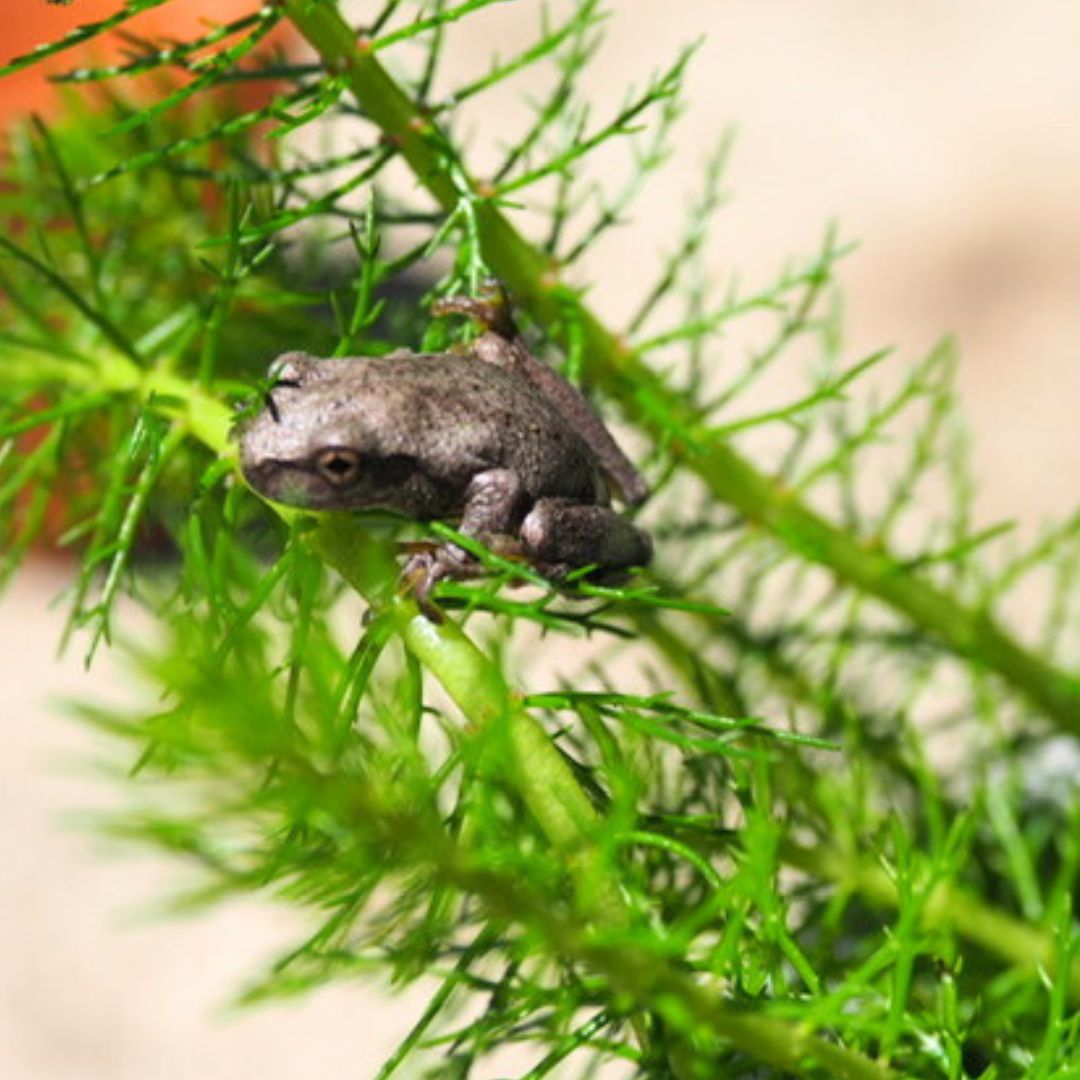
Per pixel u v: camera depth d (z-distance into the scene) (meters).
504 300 0.31
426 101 0.31
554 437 0.30
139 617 0.47
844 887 0.31
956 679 0.38
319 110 0.30
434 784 0.27
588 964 0.28
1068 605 0.36
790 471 0.34
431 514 0.30
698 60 0.79
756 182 0.74
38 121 0.31
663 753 0.30
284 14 0.30
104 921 0.54
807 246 0.71
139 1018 0.52
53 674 0.58
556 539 0.30
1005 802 0.32
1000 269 0.71
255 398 0.30
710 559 0.34
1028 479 0.64
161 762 0.26
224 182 0.31
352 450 0.29
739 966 0.28
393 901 0.28
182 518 0.31
